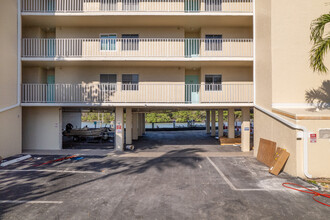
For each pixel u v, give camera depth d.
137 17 12.95
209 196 6.54
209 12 12.70
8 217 5.29
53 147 13.87
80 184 7.55
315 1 10.60
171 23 13.80
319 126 8.41
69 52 13.38
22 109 13.83
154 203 6.05
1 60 11.24
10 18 11.91
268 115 10.70
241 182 7.79
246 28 14.34
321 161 8.34
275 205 5.96
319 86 10.62
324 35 10.07
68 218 5.25
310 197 6.53
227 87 14.23
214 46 14.21
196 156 11.98
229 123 16.97
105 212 5.54
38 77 14.29
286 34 10.60
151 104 12.77
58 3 14.02
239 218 5.27
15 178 8.19
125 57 12.71
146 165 10.05
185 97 14.81
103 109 15.05
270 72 10.73
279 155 8.95
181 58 12.78
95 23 13.77
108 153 12.72
